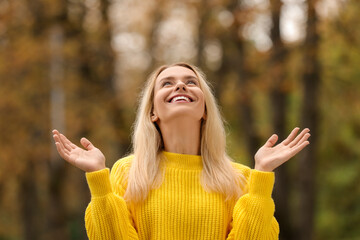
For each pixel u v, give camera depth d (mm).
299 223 10625
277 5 9625
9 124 12148
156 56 14008
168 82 2895
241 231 2625
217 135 2867
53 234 13516
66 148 2607
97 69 12742
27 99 12234
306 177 10570
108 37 12586
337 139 16281
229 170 2840
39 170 13688
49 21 12141
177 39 14055
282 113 10656
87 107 12438
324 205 17547
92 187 2539
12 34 12086
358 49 10219
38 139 12273
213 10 11109
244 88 11156
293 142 2691
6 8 11828
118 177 2832
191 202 2680
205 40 12148
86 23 12516
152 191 2709
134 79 14398
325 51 10070
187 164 2801
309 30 9453
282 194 10445
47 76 12148
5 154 12039
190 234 2643
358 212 17281
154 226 2650
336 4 9188
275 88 10227
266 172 2641
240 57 11320
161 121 2855
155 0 13133
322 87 11188
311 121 10414
